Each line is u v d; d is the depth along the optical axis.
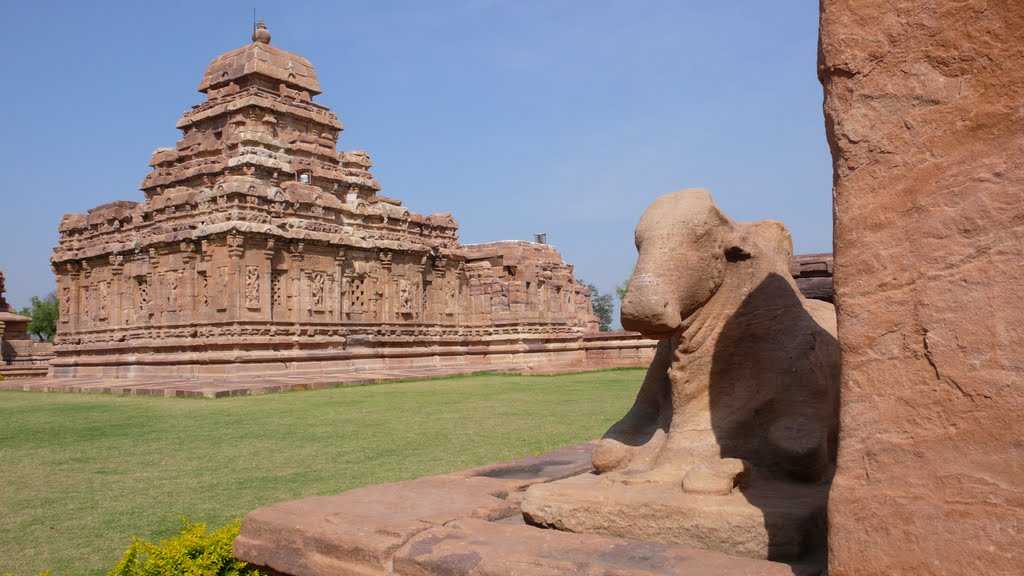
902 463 2.54
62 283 34.91
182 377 27.33
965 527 2.40
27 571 5.75
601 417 14.73
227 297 27.11
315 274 30.64
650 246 4.25
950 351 2.48
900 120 2.63
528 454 10.36
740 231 4.51
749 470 4.10
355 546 4.02
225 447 11.54
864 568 2.56
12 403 19.84
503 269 40.53
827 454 4.30
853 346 2.67
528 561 3.49
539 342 39.97
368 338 32.78
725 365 4.54
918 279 2.57
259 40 33.97
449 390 22.09
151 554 4.90
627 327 4.22
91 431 13.68
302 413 16.12
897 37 2.65
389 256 34.00
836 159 2.78
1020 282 2.39
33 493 8.41
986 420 2.41
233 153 30.16
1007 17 2.47
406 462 9.89
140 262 30.48
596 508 4.00
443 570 3.66
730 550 3.58
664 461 4.45
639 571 3.23
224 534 4.99
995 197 2.46
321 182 33.41
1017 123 2.44
